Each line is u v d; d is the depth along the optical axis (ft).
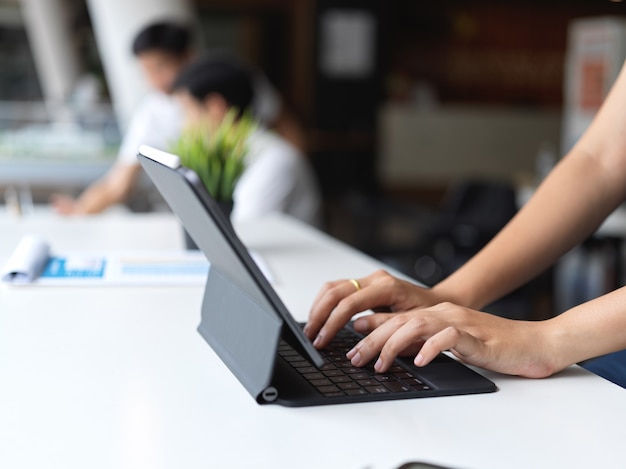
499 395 3.02
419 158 36.14
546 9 39.93
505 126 36.42
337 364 3.26
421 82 38.81
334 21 35.40
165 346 3.59
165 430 2.65
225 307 3.43
